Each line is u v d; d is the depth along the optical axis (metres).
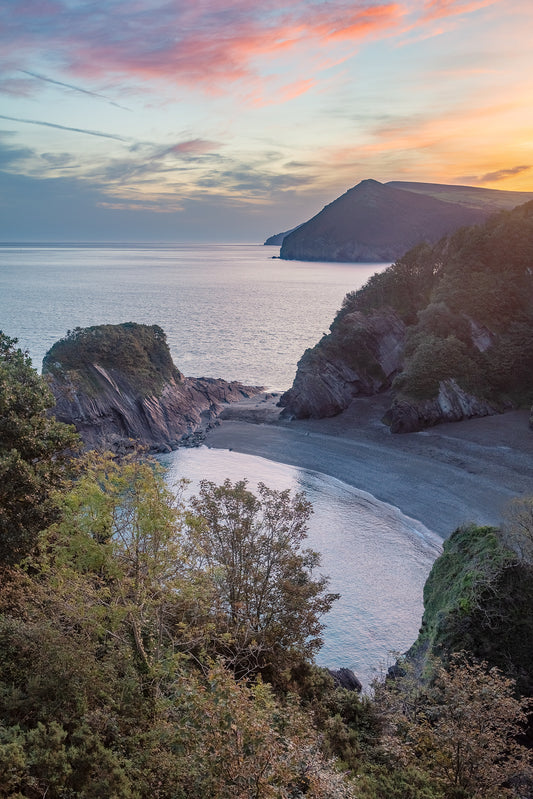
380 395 124.69
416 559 62.19
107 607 22.06
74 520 21.64
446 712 22.20
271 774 13.60
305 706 27.59
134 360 116.38
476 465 85.94
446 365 107.75
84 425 101.69
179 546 23.39
